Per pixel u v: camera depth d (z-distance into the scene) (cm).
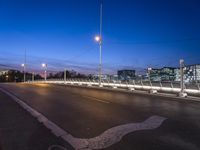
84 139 797
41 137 820
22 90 3200
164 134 850
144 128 937
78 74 10506
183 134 850
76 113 1285
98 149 701
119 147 714
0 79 15500
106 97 2147
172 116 1194
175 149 693
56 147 718
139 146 721
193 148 701
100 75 4116
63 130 912
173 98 2114
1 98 2098
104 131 898
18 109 1432
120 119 1116
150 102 1783
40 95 2380
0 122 1053
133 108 1462
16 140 784
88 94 2472
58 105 1611
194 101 1906
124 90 3139
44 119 1115
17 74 14612
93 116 1194
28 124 1016
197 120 1093
